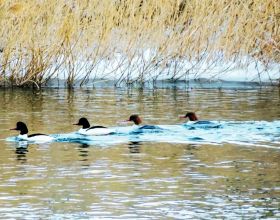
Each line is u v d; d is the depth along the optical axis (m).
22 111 81.25
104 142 65.38
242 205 46.56
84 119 69.31
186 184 51.38
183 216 44.50
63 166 56.44
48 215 44.66
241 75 105.38
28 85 102.19
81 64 102.81
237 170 55.09
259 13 102.69
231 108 82.94
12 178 53.00
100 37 100.12
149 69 103.56
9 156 59.97
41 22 99.31
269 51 104.88
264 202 47.12
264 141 65.19
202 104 86.12
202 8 102.06
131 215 44.72
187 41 103.31
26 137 66.56
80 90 99.00
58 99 90.69
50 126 72.44
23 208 46.03
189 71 105.50
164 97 92.25
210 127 71.12
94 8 99.44
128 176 53.53
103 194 48.97
